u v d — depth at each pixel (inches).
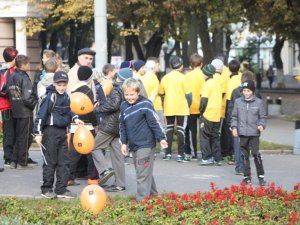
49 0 1295.5
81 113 514.9
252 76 604.1
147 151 477.1
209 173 658.8
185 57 1798.7
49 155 518.0
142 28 1430.9
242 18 1456.7
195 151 752.3
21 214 421.7
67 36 2507.4
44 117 514.9
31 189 566.3
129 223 396.8
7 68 661.3
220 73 709.3
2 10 1235.9
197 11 1288.1
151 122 476.1
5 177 623.5
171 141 738.2
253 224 394.3
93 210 421.7
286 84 3284.9
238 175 648.4
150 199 454.9
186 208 439.8
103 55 765.9
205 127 704.4
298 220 398.9
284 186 592.7
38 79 730.8
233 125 595.8
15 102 653.3
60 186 518.6
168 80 725.9
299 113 1401.3
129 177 632.4
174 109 725.3
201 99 699.4
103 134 550.0
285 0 1334.9
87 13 1300.4
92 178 565.0
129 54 1802.4
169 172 663.1
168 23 1376.7
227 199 460.4
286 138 970.1
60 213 418.9
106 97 576.7
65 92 518.9
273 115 1379.2
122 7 1334.9
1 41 1264.8
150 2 1322.6
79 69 558.9
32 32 1245.7
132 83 474.6
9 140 674.2
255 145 589.3
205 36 1397.6
